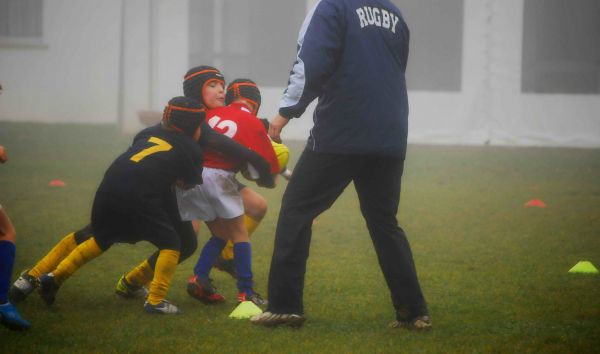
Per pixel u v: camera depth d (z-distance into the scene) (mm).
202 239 27688
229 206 18859
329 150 16203
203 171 18844
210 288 18953
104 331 16516
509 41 60469
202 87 19781
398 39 16844
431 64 62031
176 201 18609
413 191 39406
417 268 22906
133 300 19297
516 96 60750
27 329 16406
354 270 22734
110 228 17859
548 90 60562
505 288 20547
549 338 15992
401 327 16844
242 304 18172
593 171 47062
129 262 23406
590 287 20625
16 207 33031
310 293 20016
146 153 17719
